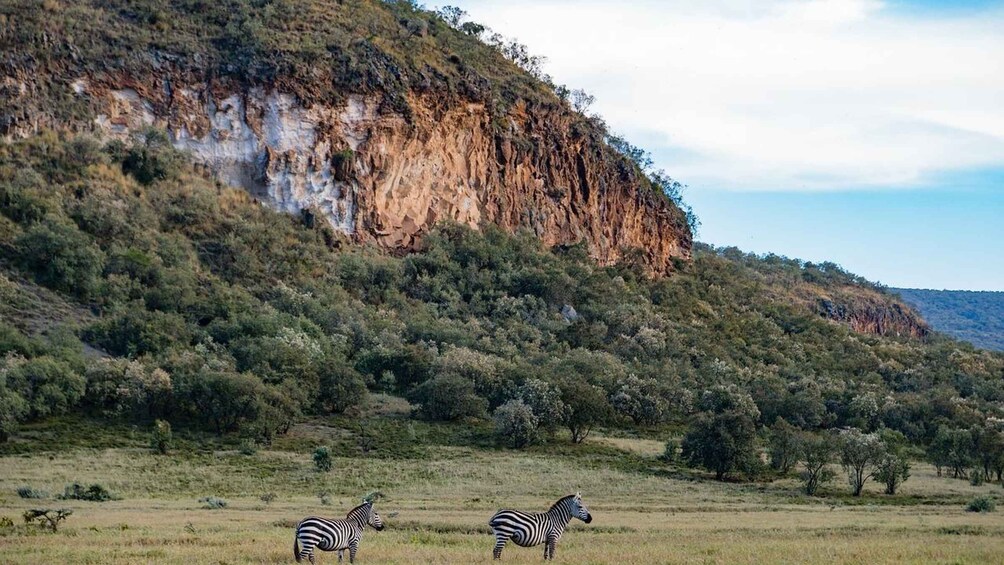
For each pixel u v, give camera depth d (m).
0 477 87.00
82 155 167.75
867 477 97.62
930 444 132.75
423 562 42.91
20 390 107.81
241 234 170.25
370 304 170.75
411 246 193.25
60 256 144.38
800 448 101.31
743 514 75.19
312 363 127.75
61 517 57.75
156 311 139.38
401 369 138.62
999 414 153.88
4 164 160.25
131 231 158.50
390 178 192.25
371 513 43.97
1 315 130.00
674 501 85.06
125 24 187.38
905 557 46.88
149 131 175.12
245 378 113.00
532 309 180.12
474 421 124.75
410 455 107.00
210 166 180.62
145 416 113.81
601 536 56.38
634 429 131.62
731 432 104.50
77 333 131.88
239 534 53.34
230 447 106.31
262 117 184.12
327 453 98.94
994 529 64.12
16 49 171.38
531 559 43.78
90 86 175.62
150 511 68.38
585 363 145.62
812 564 43.81
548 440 118.44
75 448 100.81
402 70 199.88
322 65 191.12
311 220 181.38
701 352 175.88
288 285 165.75
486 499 81.31
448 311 174.12
